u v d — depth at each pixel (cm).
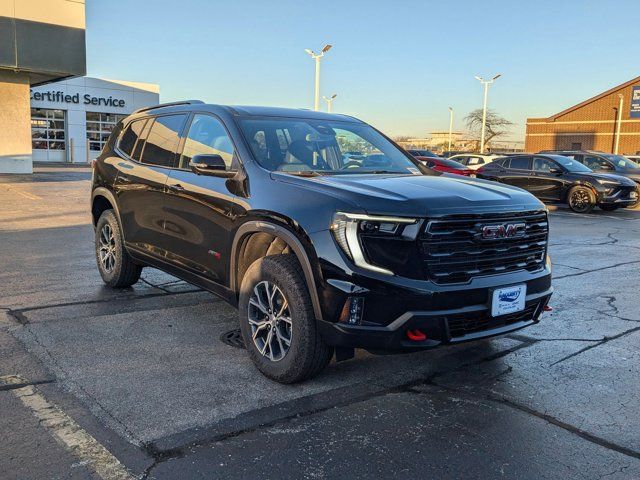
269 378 399
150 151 560
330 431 332
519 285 377
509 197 391
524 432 336
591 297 645
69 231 1009
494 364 441
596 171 1848
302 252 364
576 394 389
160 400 364
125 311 549
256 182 415
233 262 428
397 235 342
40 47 1992
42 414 341
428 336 349
